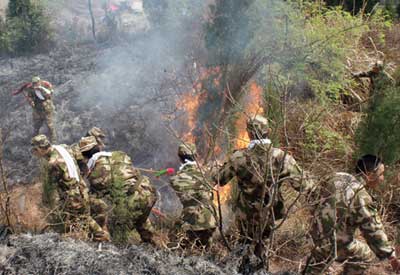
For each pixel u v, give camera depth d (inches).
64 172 178.1
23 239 144.0
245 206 161.0
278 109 213.3
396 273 153.9
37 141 179.6
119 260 135.7
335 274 152.9
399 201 189.9
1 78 457.1
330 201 141.8
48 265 132.9
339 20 300.8
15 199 219.9
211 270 134.8
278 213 160.7
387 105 193.8
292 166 151.7
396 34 334.3
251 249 143.4
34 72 467.8
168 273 131.5
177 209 228.5
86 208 182.1
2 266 132.6
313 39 261.0
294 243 171.3
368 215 136.7
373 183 148.7
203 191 177.2
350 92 262.2
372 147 197.2
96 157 189.5
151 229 194.9
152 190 194.7
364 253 143.6
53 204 179.2
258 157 153.6
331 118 237.3
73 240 147.5
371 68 251.1
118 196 184.1
